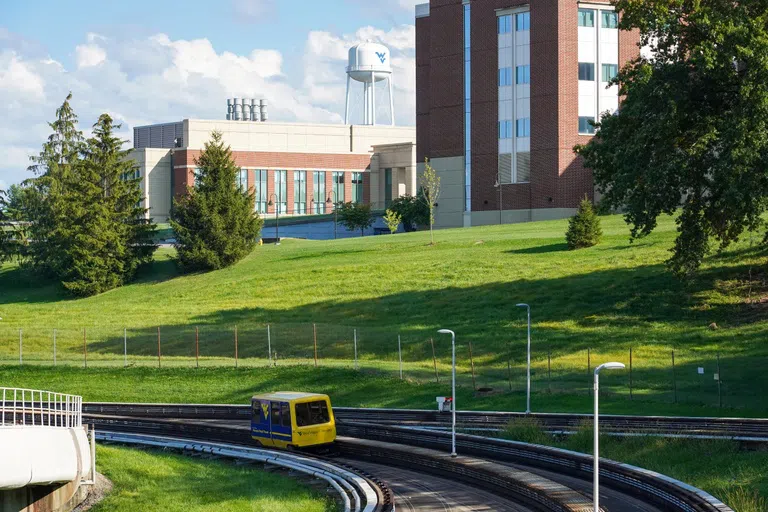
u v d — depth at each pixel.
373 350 75.56
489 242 110.25
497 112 128.00
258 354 77.38
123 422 57.53
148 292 111.50
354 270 105.62
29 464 33.31
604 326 75.31
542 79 123.56
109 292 114.94
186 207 119.44
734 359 64.00
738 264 83.06
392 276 100.38
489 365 69.06
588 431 47.53
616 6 66.06
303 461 43.91
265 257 120.81
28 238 129.38
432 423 55.00
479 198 130.00
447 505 37.22
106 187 125.38
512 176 127.00
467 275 96.06
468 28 130.88
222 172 121.06
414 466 45.25
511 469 40.72
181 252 117.88
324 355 75.50
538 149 124.31
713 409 53.41
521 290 87.75
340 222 155.62
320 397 48.97
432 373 67.44
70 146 131.12
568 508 33.28
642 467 41.91
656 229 104.44
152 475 42.03
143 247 122.06
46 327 94.69
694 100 64.44
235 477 42.03
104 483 40.50
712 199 64.94
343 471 41.28
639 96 64.06
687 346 68.44
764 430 44.22
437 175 134.62
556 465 43.00
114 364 75.56
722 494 36.44
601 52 123.81
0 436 32.56
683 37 65.19
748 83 58.47
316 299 95.88
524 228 117.94
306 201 195.00
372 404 62.41
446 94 133.38
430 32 134.88
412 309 87.62
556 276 90.44
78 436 35.91
